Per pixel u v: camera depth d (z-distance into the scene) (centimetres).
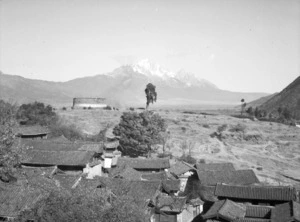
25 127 9200
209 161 10512
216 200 5844
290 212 4450
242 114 19788
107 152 8888
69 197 3356
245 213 4953
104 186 5081
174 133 13212
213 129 14112
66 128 10994
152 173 7250
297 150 12062
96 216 3192
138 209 3716
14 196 3994
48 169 5641
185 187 7438
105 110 16312
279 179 9356
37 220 3300
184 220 5525
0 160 4584
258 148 12238
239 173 7369
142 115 10062
